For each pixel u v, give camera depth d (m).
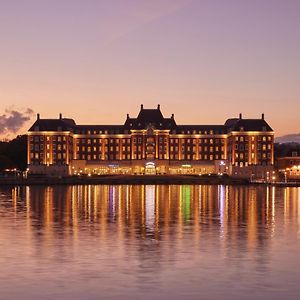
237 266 37.62
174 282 33.34
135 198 120.12
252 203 103.12
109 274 35.34
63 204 98.62
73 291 31.39
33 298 30.06
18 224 62.50
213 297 30.30
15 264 38.25
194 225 61.84
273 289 31.84
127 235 52.56
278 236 52.03
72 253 42.41
